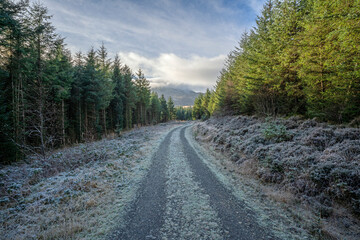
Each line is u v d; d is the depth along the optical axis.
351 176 5.18
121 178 8.25
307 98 12.46
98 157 12.10
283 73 14.65
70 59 27.89
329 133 8.30
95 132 24.38
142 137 22.52
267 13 16.70
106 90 28.23
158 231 4.26
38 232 4.26
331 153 6.73
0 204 5.98
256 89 17.31
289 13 13.83
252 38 18.81
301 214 4.95
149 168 9.79
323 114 10.30
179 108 124.50
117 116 35.31
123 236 4.07
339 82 9.35
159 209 5.35
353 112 8.94
